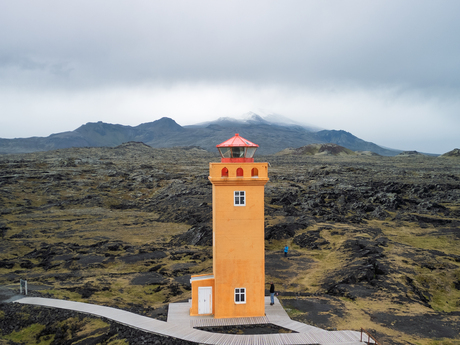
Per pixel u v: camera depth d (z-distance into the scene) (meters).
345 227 66.88
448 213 82.19
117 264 53.72
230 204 28.11
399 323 28.69
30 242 64.69
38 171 131.12
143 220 88.38
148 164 172.12
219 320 28.08
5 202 95.38
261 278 28.73
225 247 28.27
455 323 29.00
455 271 42.38
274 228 64.69
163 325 27.16
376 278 40.59
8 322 30.45
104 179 132.12
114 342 25.27
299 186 118.31
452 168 162.50
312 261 50.62
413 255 48.25
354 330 26.97
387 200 92.00
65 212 93.06
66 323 29.08
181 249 60.94
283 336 25.27
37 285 40.56
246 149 28.52
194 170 157.88
